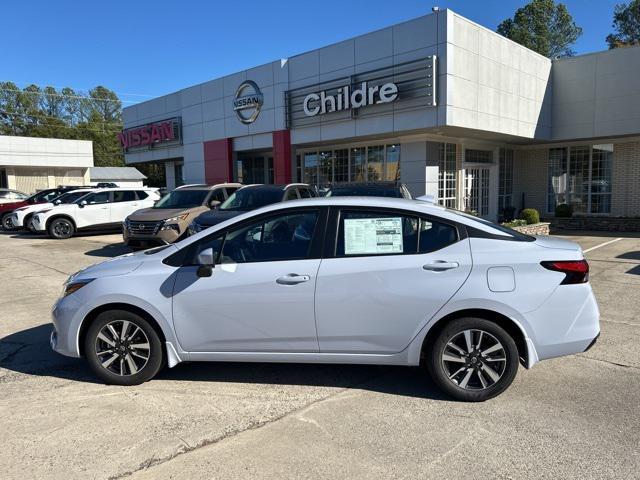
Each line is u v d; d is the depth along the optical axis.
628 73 16.56
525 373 4.67
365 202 4.26
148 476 3.10
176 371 4.83
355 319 4.09
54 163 38.50
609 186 18.72
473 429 3.62
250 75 19.06
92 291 4.36
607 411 3.88
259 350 4.27
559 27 47.22
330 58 16.11
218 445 3.45
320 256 4.18
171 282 4.30
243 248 4.34
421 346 4.05
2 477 3.09
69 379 4.66
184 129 22.88
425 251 4.08
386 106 14.73
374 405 4.04
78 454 3.35
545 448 3.35
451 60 13.41
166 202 13.00
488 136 16.66
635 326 6.11
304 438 3.54
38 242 15.88
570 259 4.00
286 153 18.00
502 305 3.91
